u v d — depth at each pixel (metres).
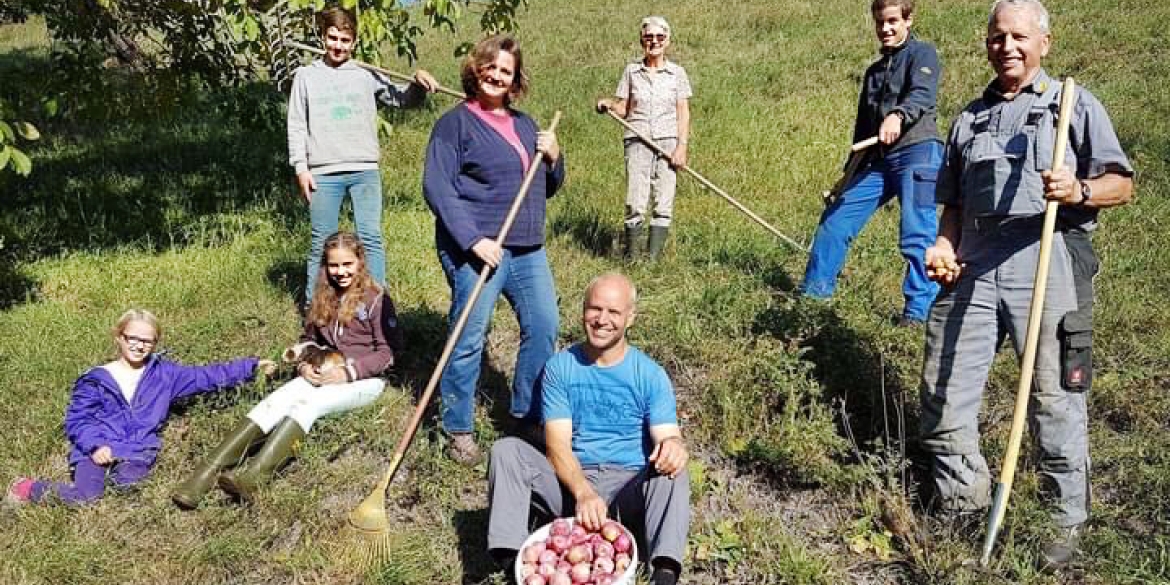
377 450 4.83
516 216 4.36
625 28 17.53
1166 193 7.98
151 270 7.26
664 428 3.83
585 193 9.04
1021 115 3.74
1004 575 3.83
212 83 9.59
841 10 16.34
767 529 4.20
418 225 8.19
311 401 4.78
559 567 3.56
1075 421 3.82
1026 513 3.87
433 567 4.02
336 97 5.86
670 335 5.73
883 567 3.99
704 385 5.34
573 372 3.89
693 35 16.11
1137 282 6.36
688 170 6.99
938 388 4.02
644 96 7.02
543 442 4.78
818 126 10.92
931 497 4.35
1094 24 13.23
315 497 4.38
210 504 4.38
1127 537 4.05
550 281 4.53
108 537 4.21
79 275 7.21
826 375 5.17
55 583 3.92
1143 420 4.85
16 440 4.88
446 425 4.59
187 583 3.97
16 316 6.40
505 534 3.68
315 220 5.95
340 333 5.19
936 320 4.05
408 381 5.46
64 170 10.87
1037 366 3.80
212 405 5.14
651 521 3.71
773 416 4.95
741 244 7.51
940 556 3.83
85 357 5.73
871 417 4.91
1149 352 5.42
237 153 11.41
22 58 19.03
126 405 4.73
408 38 8.23
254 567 4.06
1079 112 3.62
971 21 14.25
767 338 5.48
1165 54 11.79
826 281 6.25
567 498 3.97
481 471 4.60
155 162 11.22
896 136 5.81
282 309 6.44
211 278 7.00
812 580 3.89
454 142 4.31
